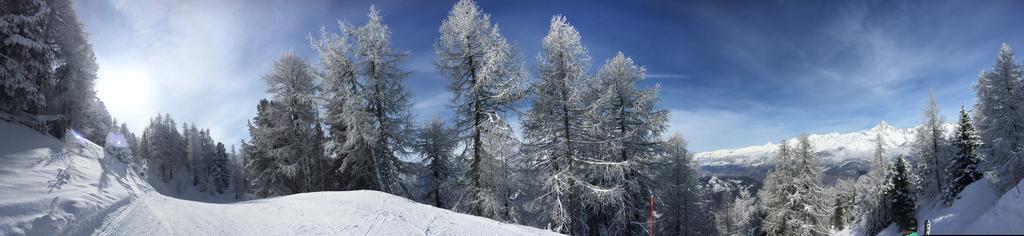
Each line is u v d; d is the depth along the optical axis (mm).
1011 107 29109
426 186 26422
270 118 26391
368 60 21453
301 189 26750
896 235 38188
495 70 18750
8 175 7961
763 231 38031
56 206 7430
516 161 20750
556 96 19406
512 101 19703
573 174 19641
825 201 29906
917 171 44812
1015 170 26578
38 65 13359
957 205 30281
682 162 28625
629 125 22109
